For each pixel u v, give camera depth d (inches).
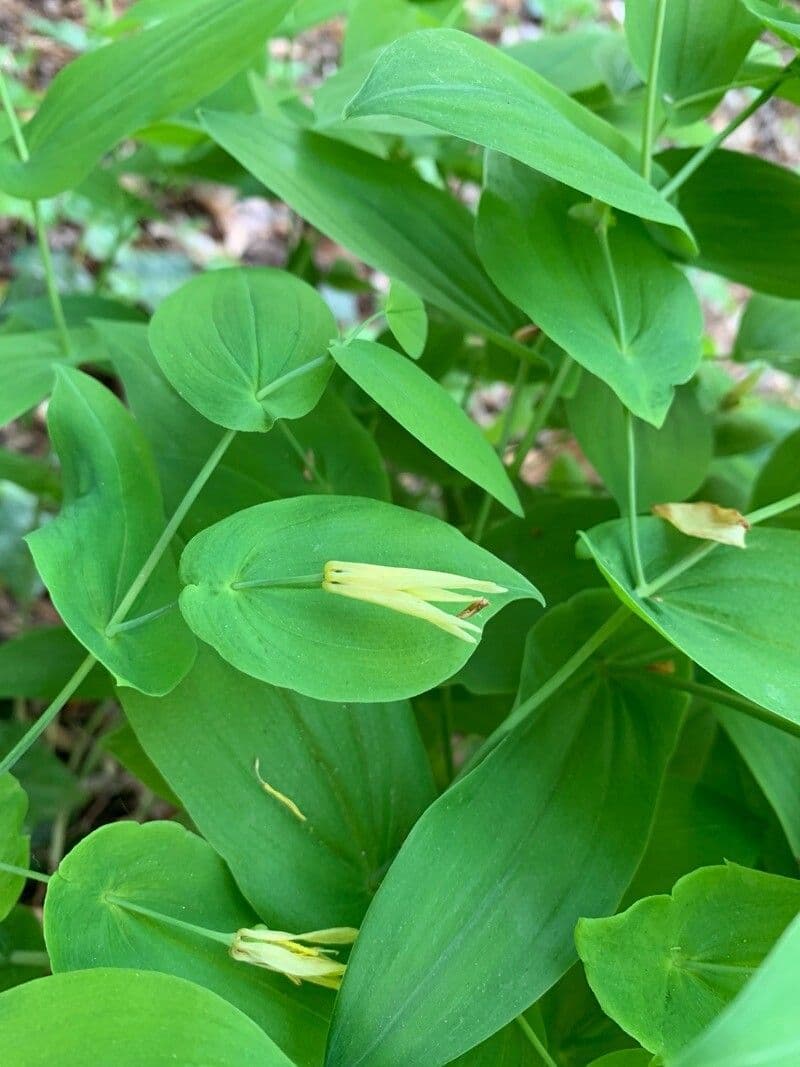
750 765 8.4
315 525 6.9
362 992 6.4
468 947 6.7
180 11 9.4
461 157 12.4
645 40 9.1
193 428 9.2
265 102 10.1
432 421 7.2
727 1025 3.9
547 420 12.6
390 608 6.5
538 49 11.9
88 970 5.8
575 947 6.9
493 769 7.3
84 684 9.6
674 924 6.7
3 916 7.0
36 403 8.9
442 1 12.4
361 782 7.8
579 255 8.4
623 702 8.1
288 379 7.4
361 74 10.4
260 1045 5.7
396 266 9.0
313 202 9.0
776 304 11.7
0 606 15.6
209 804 7.3
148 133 11.1
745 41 9.1
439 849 6.9
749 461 14.4
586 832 7.3
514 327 9.8
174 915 7.0
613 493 9.8
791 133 27.1
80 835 12.9
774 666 7.2
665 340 8.2
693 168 9.1
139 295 18.7
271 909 7.2
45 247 9.1
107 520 7.3
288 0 8.0
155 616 6.8
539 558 10.1
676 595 7.7
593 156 7.0
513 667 9.2
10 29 18.4
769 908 6.8
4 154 8.2
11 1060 5.5
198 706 7.5
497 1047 7.1
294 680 6.2
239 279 8.0
